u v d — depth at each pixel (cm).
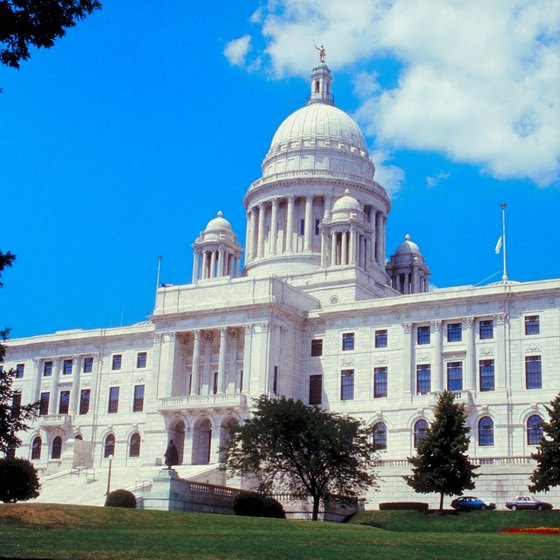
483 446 11256
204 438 12738
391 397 12050
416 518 9269
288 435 9725
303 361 13012
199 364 13112
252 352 12544
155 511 7431
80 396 14688
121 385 14350
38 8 3494
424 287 16912
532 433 11056
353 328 12631
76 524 6650
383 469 10788
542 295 11369
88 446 13975
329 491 10025
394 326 12288
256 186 16425
